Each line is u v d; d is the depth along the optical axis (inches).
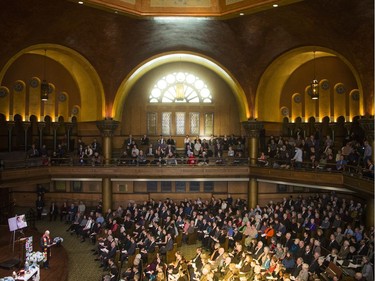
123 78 1030.4
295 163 900.0
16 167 922.1
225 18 805.2
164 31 916.6
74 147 1131.3
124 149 1088.2
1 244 708.0
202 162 1023.6
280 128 1120.8
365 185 681.0
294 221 780.0
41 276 599.2
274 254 648.4
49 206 1106.7
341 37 746.2
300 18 763.4
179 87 1130.7
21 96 1047.6
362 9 650.2
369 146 754.2
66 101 1109.1
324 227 738.8
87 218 935.7
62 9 768.3
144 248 698.8
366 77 743.7
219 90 1171.9
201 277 571.2
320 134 1020.5
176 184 1121.4
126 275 592.4
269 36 872.9
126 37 917.8
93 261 732.0
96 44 928.3
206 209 936.9
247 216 839.7
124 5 772.0
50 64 1077.8
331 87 1064.8
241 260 632.4
